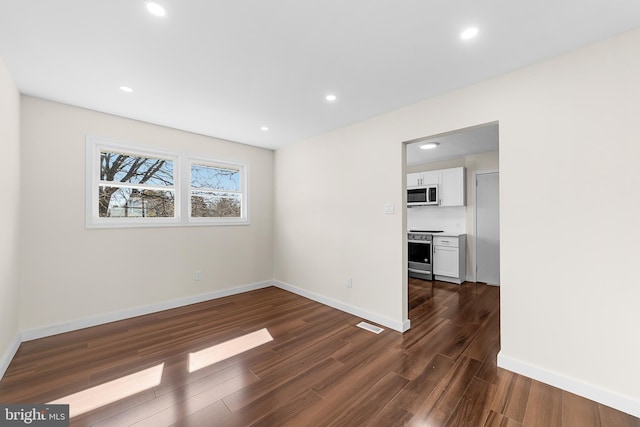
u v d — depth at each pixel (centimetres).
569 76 179
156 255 328
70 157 271
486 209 464
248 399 171
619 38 162
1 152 191
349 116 298
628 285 160
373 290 299
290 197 417
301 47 177
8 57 187
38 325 253
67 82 223
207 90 237
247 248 420
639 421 152
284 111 285
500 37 165
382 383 187
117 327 279
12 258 219
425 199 504
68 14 145
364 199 310
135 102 263
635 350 157
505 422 151
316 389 181
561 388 179
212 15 147
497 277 453
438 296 390
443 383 187
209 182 388
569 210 179
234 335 262
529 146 195
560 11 143
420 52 182
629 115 160
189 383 186
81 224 277
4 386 182
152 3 138
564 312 181
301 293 395
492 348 236
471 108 225
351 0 136
